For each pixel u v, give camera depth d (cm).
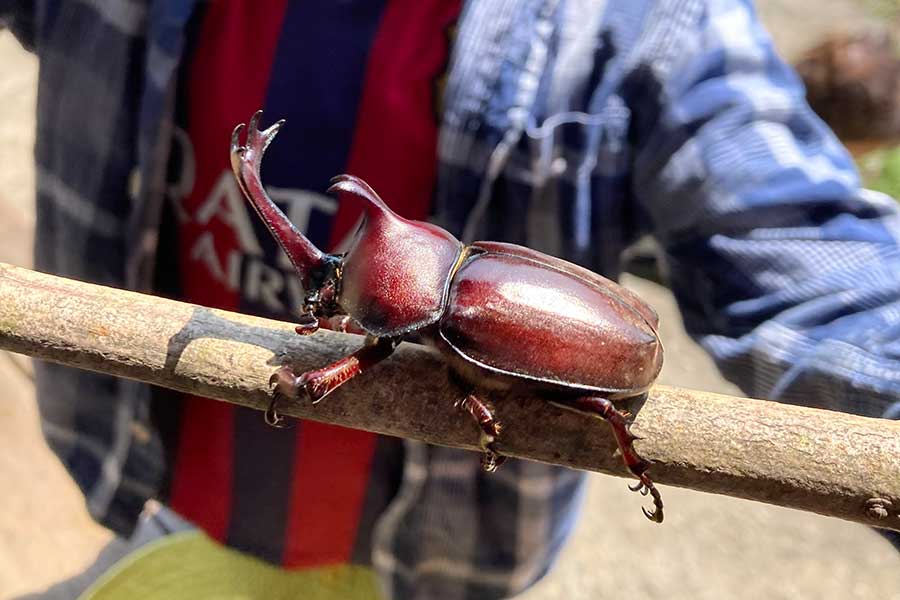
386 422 16
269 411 16
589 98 22
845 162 22
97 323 16
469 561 28
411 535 28
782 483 14
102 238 26
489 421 15
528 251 17
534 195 22
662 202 22
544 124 22
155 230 25
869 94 37
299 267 16
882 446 14
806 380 19
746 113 21
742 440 15
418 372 16
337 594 29
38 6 27
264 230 24
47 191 27
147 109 24
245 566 30
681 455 15
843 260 20
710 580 46
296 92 23
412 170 23
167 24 23
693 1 22
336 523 28
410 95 23
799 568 47
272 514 28
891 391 18
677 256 22
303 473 27
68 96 25
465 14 22
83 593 32
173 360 16
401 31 23
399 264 16
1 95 65
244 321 16
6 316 16
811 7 84
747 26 22
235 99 23
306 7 23
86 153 25
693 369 55
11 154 59
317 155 23
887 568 47
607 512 49
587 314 16
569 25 22
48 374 28
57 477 36
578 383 15
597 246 24
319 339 16
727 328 21
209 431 27
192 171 24
